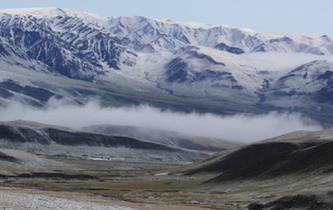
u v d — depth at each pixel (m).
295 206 143.62
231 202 181.62
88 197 171.12
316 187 159.75
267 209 148.50
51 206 112.44
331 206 138.00
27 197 128.75
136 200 176.38
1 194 130.12
